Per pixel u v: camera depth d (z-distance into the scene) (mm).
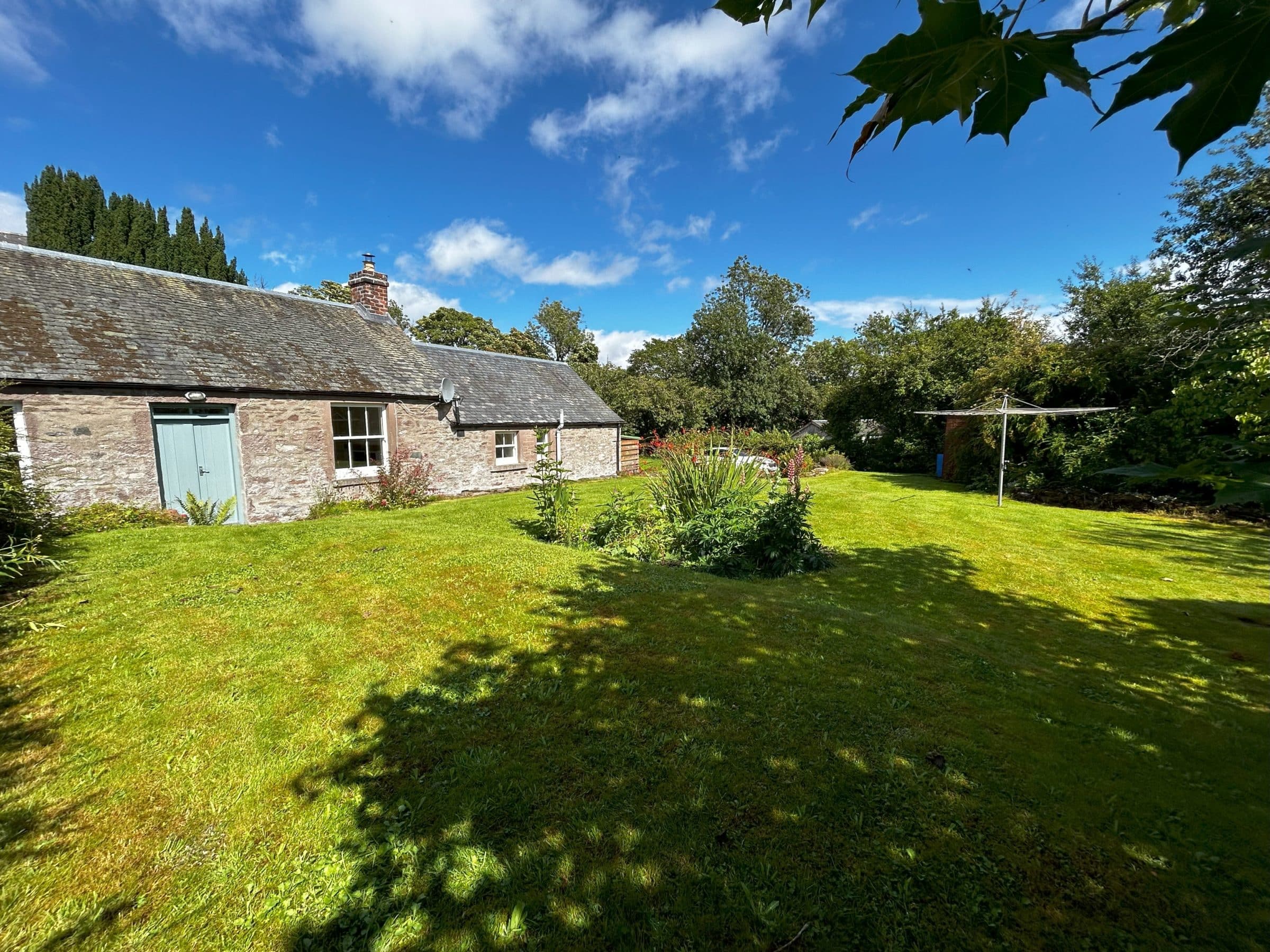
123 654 3727
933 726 2887
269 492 10359
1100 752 2725
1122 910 1846
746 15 1118
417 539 6617
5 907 1958
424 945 1804
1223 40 734
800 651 3742
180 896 2000
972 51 850
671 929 1817
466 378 16062
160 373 8930
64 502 7910
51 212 29688
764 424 34719
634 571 5637
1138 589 6066
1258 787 2479
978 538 8344
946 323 21828
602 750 2703
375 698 3215
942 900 1888
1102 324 12039
